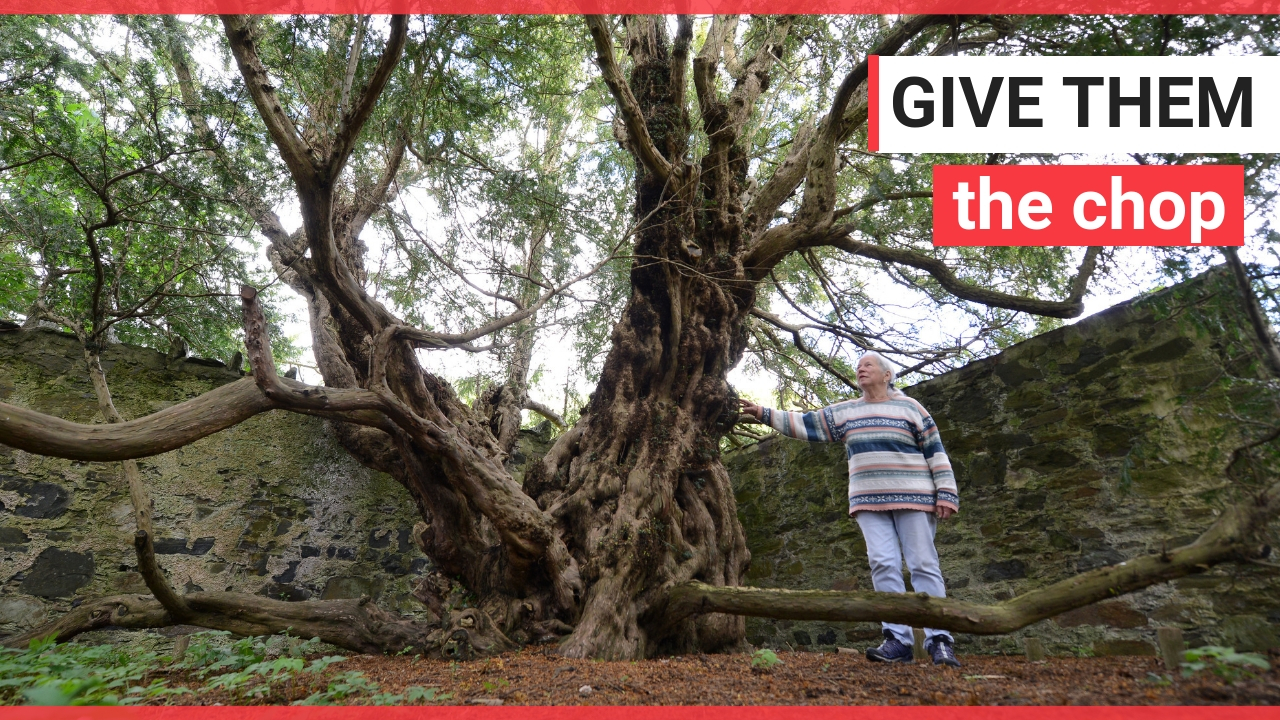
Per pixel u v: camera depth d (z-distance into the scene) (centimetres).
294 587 604
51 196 634
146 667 330
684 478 493
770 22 584
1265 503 263
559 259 543
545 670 341
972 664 350
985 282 607
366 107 351
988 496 522
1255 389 286
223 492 593
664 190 480
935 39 534
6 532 510
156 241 638
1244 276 272
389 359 469
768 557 669
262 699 288
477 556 475
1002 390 532
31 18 531
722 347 520
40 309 562
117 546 545
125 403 569
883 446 378
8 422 305
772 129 710
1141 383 454
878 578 362
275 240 554
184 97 550
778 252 555
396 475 554
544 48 543
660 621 429
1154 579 279
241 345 847
